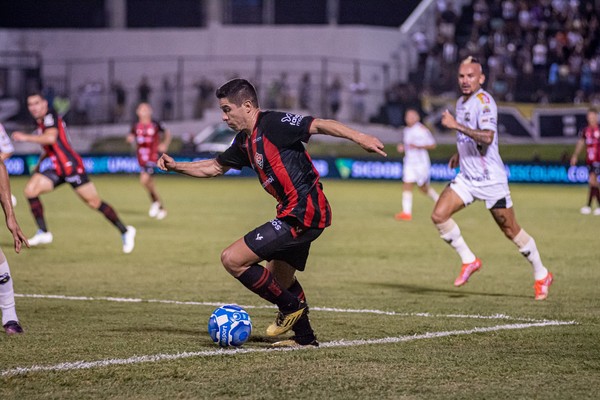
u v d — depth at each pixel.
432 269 15.02
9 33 49.16
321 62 46.75
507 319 10.35
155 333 9.34
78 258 16.12
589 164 26.20
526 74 44.72
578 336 9.30
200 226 22.05
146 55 48.69
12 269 14.62
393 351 8.49
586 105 42.16
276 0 51.84
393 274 14.42
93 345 8.66
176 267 15.04
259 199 30.98
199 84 46.88
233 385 7.17
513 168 40.09
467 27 49.53
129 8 53.22
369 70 45.97
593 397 6.88
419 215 25.42
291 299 8.45
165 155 8.55
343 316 10.55
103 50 48.97
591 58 46.66
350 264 15.60
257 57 46.41
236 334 8.50
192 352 8.34
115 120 47.44
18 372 7.53
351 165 42.06
